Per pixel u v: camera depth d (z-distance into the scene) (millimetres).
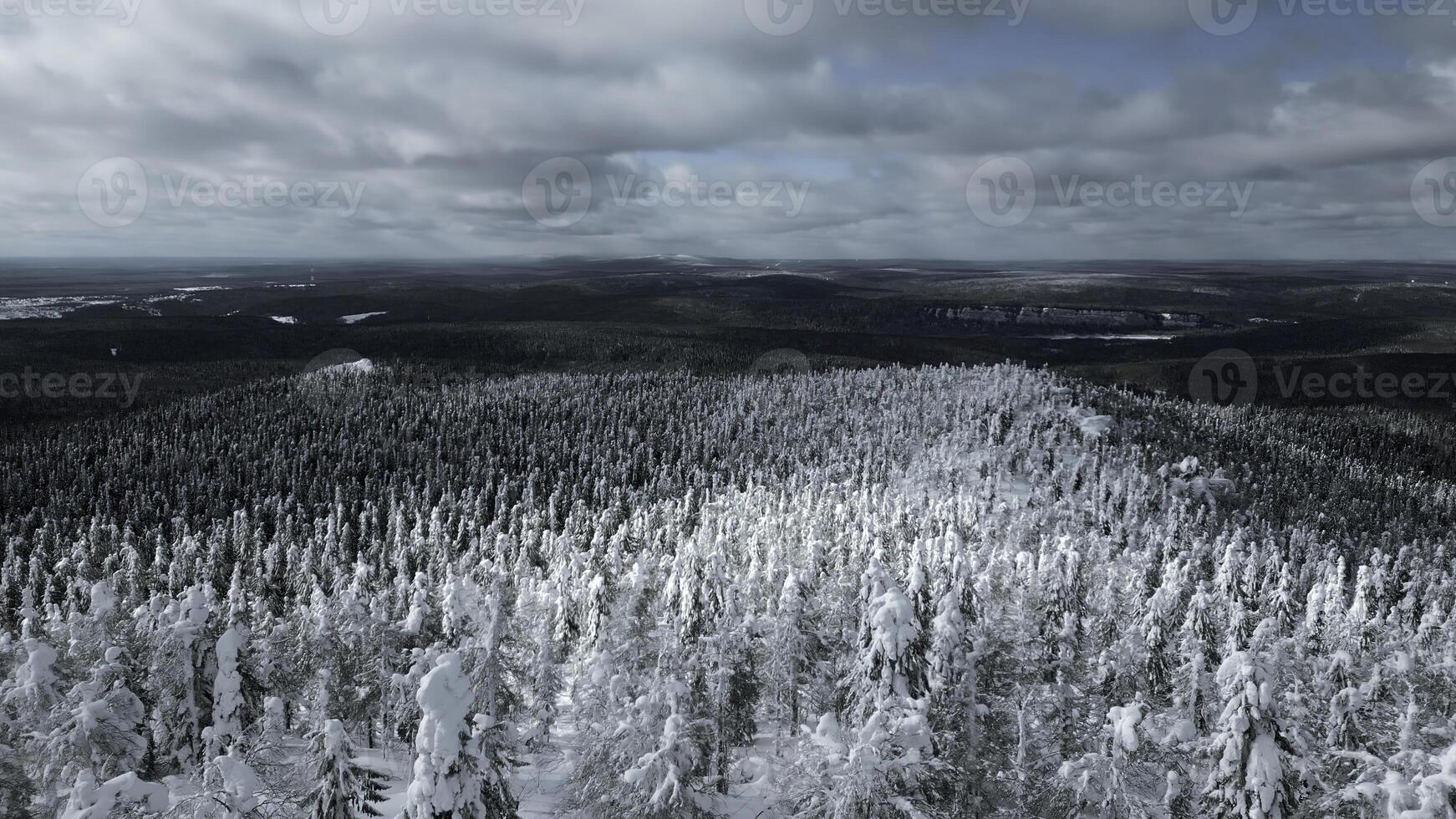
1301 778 29922
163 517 148875
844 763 27922
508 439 198875
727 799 40812
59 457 192625
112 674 38219
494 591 45125
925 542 79875
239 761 25969
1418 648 57531
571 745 44312
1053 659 53219
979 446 163625
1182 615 65062
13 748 36625
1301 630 65938
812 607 50438
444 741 25047
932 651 37469
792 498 133750
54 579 101938
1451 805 25969
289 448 194000
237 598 54156
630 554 100375
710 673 42594
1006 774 35500
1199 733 41812
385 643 45344
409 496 145625
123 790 25547
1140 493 134250
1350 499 179375
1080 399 197375
